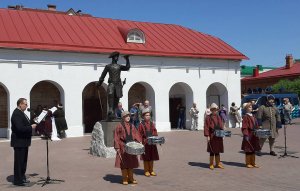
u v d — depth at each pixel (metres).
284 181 10.08
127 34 28.22
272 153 14.84
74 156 15.74
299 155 14.84
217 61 30.27
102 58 26.06
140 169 12.51
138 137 10.54
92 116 28.34
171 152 16.25
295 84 48.56
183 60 28.91
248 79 60.34
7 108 24.98
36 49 23.80
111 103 16.05
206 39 33.16
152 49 28.17
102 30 29.34
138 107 22.03
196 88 29.36
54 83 25.03
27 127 10.37
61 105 23.58
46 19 28.53
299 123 32.56
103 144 15.58
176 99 31.55
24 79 23.73
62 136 24.11
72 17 30.31
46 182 10.48
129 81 26.89
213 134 12.10
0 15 27.34
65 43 25.23
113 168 12.81
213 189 9.36
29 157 15.71
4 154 16.95
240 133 24.64
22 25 26.38
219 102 31.31
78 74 25.34
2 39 23.42
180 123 29.97
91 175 11.63
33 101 25.91
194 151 16.50
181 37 32.34
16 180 10.38
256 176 10.86
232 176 10.96
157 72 27.94
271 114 14.77
